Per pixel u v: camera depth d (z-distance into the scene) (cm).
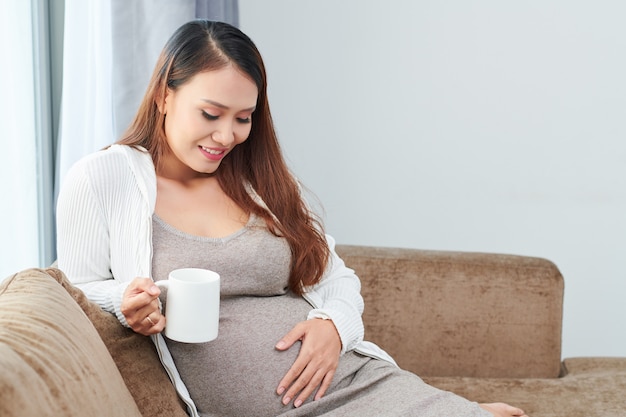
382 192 306
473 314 211
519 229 308
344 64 298
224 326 145
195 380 142
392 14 296
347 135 303
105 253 146
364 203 307
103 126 205
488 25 296
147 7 197
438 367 210
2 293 114
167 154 152
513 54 298
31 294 111
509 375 212
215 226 152
